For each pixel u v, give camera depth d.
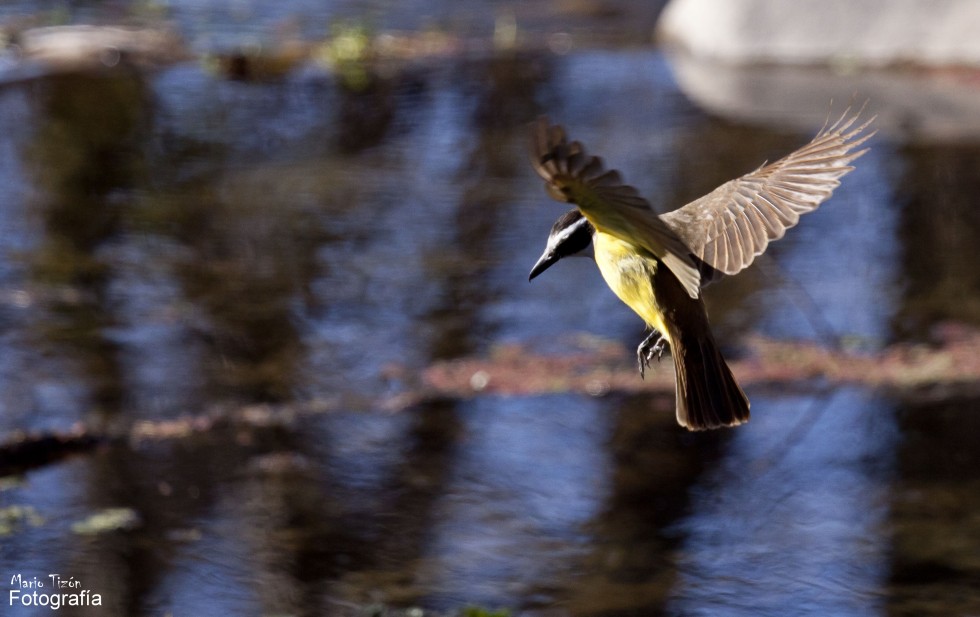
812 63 25.45
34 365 13.09
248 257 16.12
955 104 22.77
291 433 12.09
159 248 16.25
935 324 14.61
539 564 10.09
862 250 16.78
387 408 12.60
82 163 18.84
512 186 18.81
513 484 11.29
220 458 11.59
